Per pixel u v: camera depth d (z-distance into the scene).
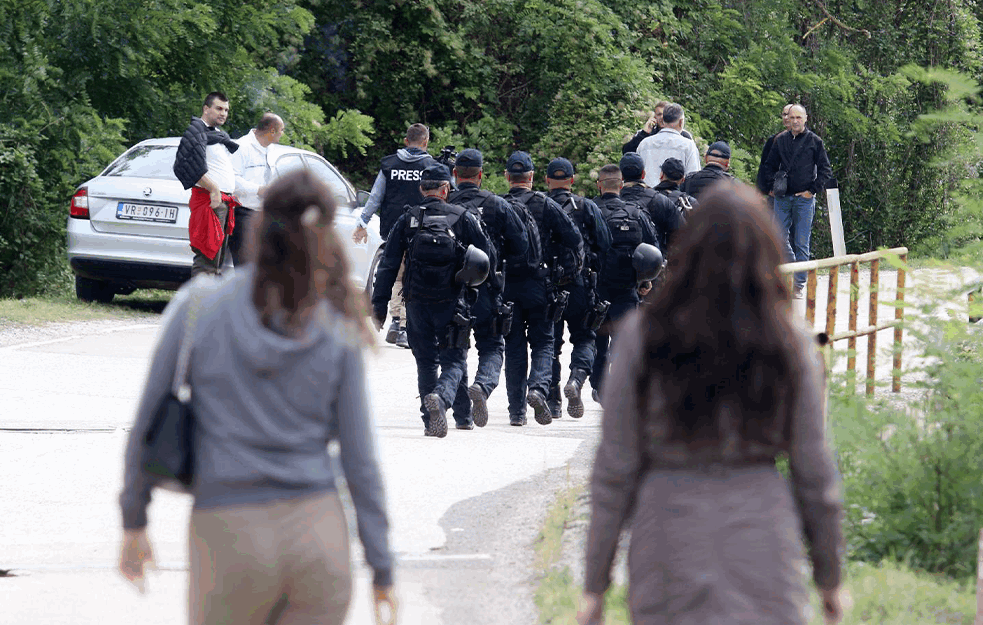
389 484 27.30
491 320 33.50
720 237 10.60
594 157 92.81
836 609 11.15
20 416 33.94
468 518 24.39
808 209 61.69
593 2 100.06
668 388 10.41
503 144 102.69
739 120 107.00
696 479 10.45
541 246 34.59
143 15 69.94
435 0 103.88
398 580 20.23
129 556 11.45
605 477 10.72
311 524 10.91
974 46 114.00
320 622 11.12
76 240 54.53
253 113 80.25
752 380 10.33
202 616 11.02
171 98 76.06
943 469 21.38
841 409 23.16
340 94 105.12
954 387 23.30
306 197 11.09
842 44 113.88
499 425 36.00
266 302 10.91
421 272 32.19
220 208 47.16
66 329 50.44
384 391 41.25
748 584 10.14
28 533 23.33
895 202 110.50
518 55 104.69
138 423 11.12
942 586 19.09
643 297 38.97
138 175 55.81
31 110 64.62
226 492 10.84
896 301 24.77
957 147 28.14
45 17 68.00
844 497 21.47
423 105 106.75
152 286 57.34
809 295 34.16
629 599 10.66
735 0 112.56
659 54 107.56
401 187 46.09
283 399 10.91
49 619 18.39
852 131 110.62
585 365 36.34
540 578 19.94
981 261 26.17
